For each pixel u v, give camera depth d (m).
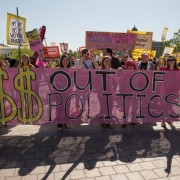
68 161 4.12
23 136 5.21
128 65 5.94
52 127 5.81
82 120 5.54
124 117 5.67
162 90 5.70
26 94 5.29
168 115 5.82
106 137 5.21
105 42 8.66
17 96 5.27
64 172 3.77
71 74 5.32
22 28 7.65
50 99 5.36
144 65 6.50
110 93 5.52
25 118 5.37
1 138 5.10
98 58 12.46
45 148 4.62
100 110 5.55
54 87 5.32
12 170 3.82
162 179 3.61
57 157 4.27
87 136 5.24
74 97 5.42
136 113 5.70
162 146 4.79
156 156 4.35
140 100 5.67
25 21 7.71
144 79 5.59
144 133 5.49
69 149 4.59
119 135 5.33
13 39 7.43
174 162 4.13
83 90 5.42
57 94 5.36
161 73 5.62
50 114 5.41
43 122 5.42
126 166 3.98
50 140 5.00
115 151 4.53
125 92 5.58
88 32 8.59
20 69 5.19
